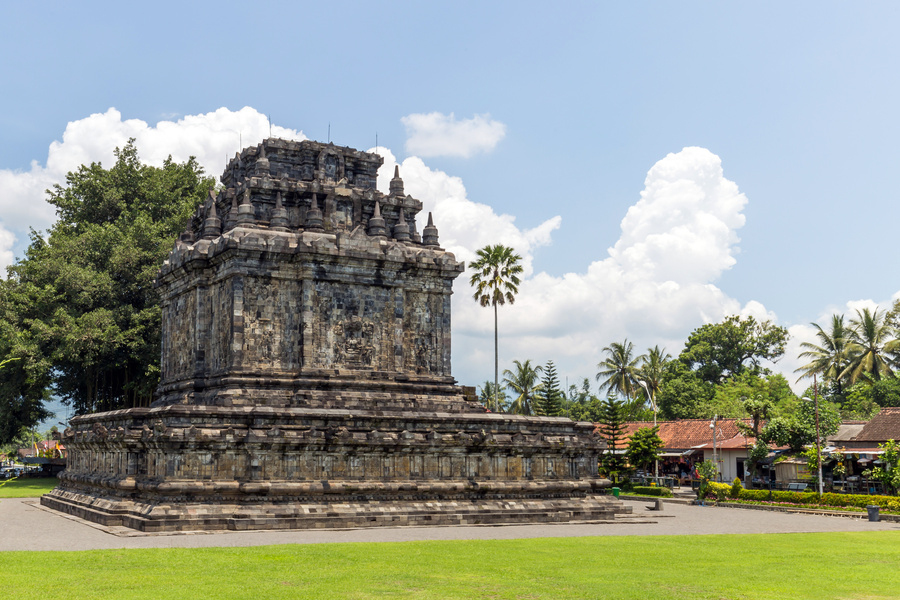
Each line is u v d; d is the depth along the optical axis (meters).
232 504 38.16
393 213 53.12
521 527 41.62
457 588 22.11
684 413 117.94
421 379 49.19
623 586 23.03
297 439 39.62
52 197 82.88
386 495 41.56
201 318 47.94
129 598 19.62
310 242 45.84
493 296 83.62
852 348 100.81
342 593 20.95
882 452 61.78
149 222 77.12
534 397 105.06
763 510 59.59
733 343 131.25
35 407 79.19
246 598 19.98
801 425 71.56
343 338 47.03
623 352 109.19
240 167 53.41
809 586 24.03
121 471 42.22
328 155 52.25
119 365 72.88
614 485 78.44
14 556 26.78
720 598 21.69
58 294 74.00
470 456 44.59
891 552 33.03
